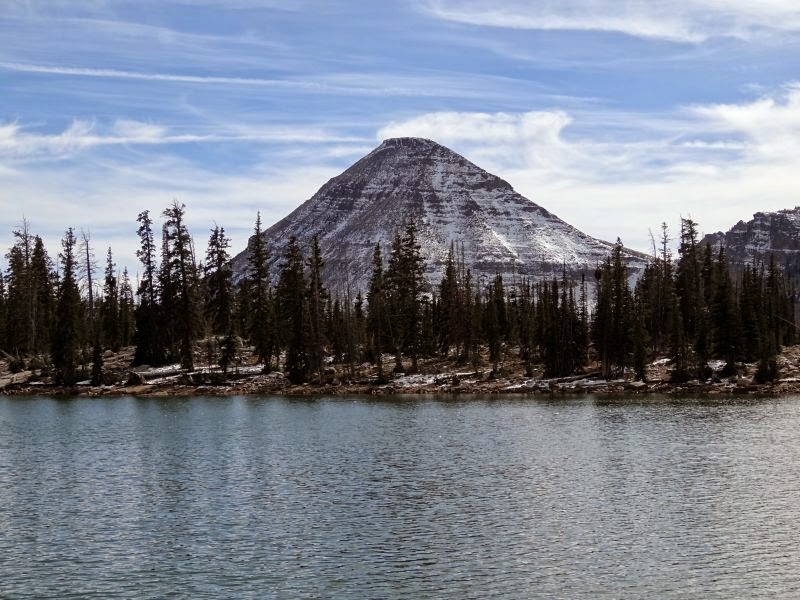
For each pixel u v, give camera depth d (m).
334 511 40.31
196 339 119.06
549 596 28.62
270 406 90.50
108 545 34.69
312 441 63.28
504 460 54.16
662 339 130.62
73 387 105.44
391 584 29.83
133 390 103.31
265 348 114.62
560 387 107.75
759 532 36.12
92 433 68.19
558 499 42.53
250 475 49.41
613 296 118.88
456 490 44.81
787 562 32.06
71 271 109.81
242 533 36.44
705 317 112.88
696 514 39.22
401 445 61.06
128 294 145.25
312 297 117.75
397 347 124.38
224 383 108.94
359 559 32.72
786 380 105.75
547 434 66.38
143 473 50.12
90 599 28.44
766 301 131.38
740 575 30.69
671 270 133.62
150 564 32.16
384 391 106.69
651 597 28.53
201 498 43.19
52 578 30.58
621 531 36.47
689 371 109.38
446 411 85.06
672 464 51.97
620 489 44.78
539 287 176.12
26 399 96.88
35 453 57.72
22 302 124.88
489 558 32.78
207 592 29.08
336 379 114.44
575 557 32.84
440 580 30.23
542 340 123.31
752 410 81.94
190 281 116.00
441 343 139.75
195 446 60.88
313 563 32.22
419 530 36.78
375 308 132.12
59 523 38.22
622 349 112.00
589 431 67.81
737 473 48.84
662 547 34.09
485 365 127.56
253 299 126.88
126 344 140.50
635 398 96.12
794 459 53.31
